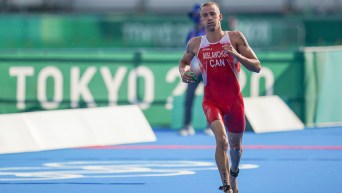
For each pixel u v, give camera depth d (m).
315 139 35.00
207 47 19.66
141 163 27.45
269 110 38.28
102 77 37.69
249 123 37.47
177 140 34.41
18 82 37.25
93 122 32.97
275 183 23.06
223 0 70.00
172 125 38.38
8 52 37.44
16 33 59.62
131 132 33.72
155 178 23.91
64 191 21.42
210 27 19.48
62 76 37.44
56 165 26.88
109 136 33.03
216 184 22.84
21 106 37.28
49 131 31.61
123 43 62.84
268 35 63.97
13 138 30.52
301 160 28.30
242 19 64.19
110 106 37.00
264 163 27.44
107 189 21.81
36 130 31.28
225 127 20.11
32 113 31.59
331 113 40.69
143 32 63.47
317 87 39.94
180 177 24.12
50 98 37.44
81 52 37.56
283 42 63.88
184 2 70.31
